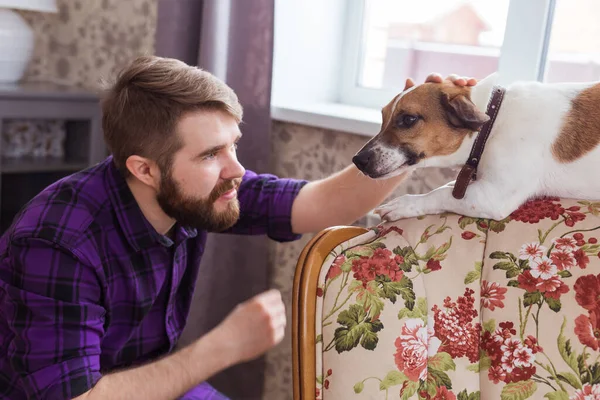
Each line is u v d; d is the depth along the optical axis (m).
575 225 1.04
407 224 1.12
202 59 1.90
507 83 1.67
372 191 1.36
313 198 1.41
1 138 2.29
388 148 1.17
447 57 1.94
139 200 1.25
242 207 1.45
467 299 1.04
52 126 2.56
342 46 2.16
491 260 1.06
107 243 1.19
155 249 1.25
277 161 2.04
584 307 0.98
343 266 1.03
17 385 1.15
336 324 0.99
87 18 2.64
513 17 1.64
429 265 1.07
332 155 1.89
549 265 1.02
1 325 1.16
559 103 1.11
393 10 2.04
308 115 1.88
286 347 2.04
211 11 1.86
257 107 1.89
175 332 1.36
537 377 0.98
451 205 1.12
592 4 1.59
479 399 1.01
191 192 1.17
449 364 1.03
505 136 1.12
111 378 1.08
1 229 2.62
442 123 1.14
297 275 1.03
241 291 2.02
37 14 2.81
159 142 1.15
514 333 1.01
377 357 0.98
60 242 1.10
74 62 2.73
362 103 2.12
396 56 2.06
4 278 1.13
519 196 1.10
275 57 2.03
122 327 1.24
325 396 0.98
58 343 1.08
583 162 1.09
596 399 0.95
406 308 1.02
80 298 1.11
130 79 1.18
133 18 2.45
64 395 1.05
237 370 2.16
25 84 2.56
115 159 1.21
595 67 1.61
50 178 2.61
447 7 1.91
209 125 1.15
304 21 2.07
